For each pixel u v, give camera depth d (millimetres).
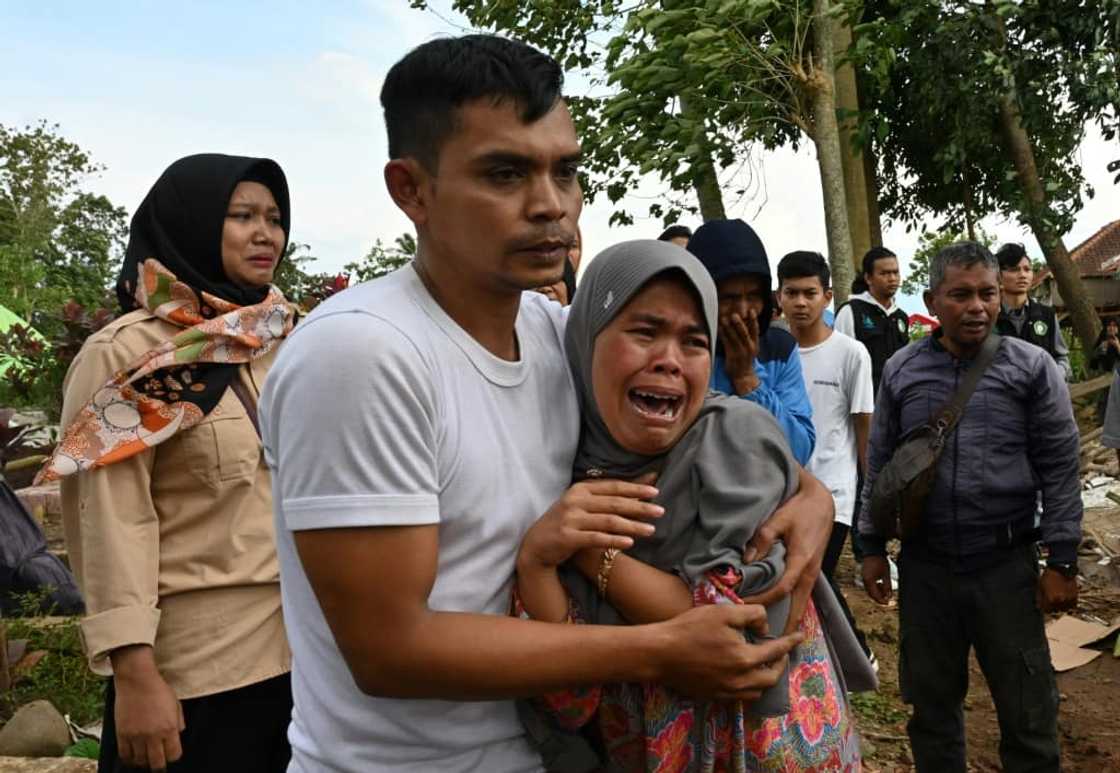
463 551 1375
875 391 6820
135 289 2352
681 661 1332
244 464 2211
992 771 4113
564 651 1297
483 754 1448
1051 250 15164
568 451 1527
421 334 1346
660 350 1451
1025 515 3387
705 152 9203
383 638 1270
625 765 1508
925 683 3508
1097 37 12477
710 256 2695
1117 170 13586
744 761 1476
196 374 2199
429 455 1303
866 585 3775
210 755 2166
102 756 2254
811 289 4996
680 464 1504
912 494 3389
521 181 1324
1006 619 3367
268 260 2461
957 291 3369
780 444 1568
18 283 29828
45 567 4543
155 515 2143
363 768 1404
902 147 16875
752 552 1482
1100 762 4176
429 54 1341
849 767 1602
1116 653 5207
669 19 8523
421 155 1352
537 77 1317
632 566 1434
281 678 2223
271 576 2215
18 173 37938
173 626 2152
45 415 7629
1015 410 3365
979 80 12891
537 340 1573
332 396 1243
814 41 9453
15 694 4043
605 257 1512
